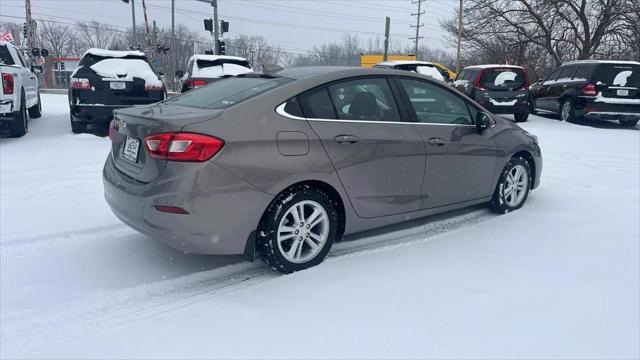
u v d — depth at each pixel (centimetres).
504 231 431
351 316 286
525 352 250
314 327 274
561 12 2097
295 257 346
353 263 362
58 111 1300
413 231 435
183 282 337
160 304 306
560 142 973
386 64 1362
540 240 408
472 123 450
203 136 304
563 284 325
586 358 246
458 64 3238
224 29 2739
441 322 278
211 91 389
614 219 462
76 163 691
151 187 311
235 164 310
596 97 1230
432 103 422
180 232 307
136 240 410
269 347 255
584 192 569
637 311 291
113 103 884
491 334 266
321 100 356
